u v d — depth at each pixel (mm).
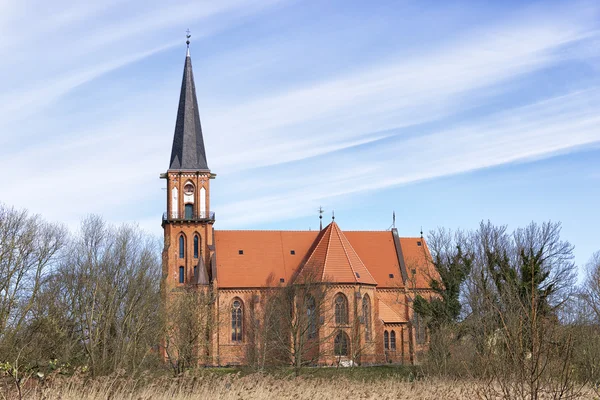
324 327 94688
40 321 63781
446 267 78688
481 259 68812
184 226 104562
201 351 94312
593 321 61812
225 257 105812
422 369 59125
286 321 92125
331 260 99938
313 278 94250
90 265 75688
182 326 81938
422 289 105188
